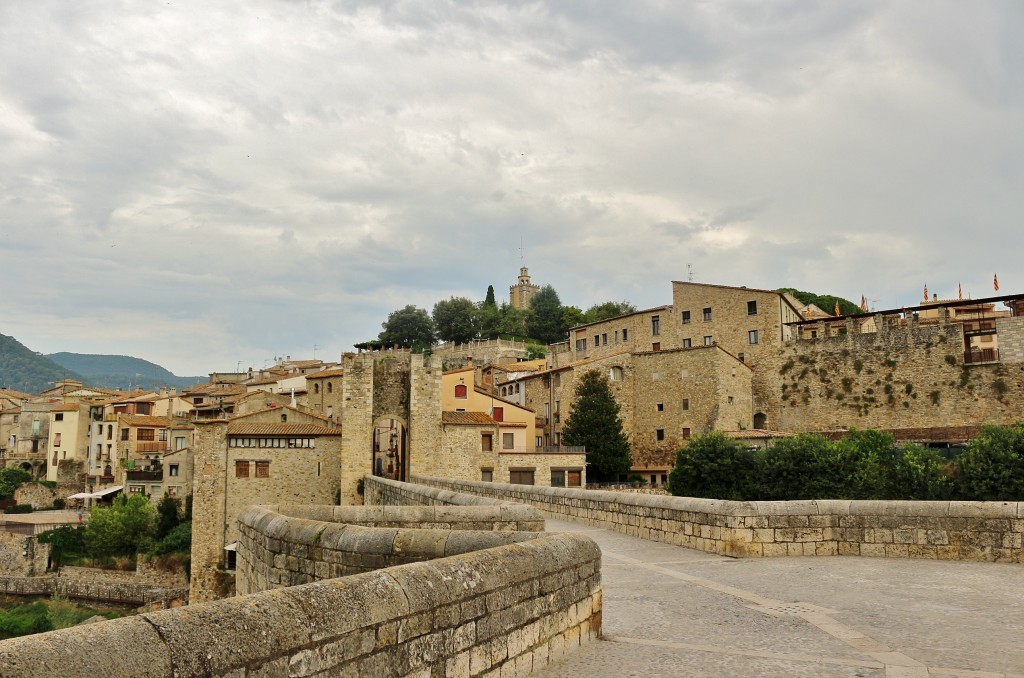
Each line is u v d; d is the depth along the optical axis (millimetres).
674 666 8305
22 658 3861
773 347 77625
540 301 162500
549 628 8562
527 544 8703
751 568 15086
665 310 87312
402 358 61594
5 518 83875
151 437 93875
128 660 4285
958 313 78562
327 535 10867
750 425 77125
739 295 81000
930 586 12969
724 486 56031
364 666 5883
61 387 134750
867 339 71062
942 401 65500
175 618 4738
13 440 114250
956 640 9391
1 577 67375
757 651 8953
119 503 73125
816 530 16766
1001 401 62312
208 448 57688
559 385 78625
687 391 75500
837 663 8383
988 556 15492
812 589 12836
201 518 56969
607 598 12359
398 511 16844
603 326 94625
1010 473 44250
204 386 115500
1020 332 62344
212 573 56094
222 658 4781
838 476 51031
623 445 73188
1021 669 8102
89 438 107125
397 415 60719
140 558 66188
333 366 118125
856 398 70750
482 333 153250
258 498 57844
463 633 7051
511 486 32812
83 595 64125
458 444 61156
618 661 8539
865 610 11156
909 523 16203
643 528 20891
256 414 74250
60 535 72938
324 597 5738
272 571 11953
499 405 71688
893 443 54594
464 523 16891
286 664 5219
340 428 63031
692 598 12227
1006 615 10750
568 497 26672
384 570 6684
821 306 111250
